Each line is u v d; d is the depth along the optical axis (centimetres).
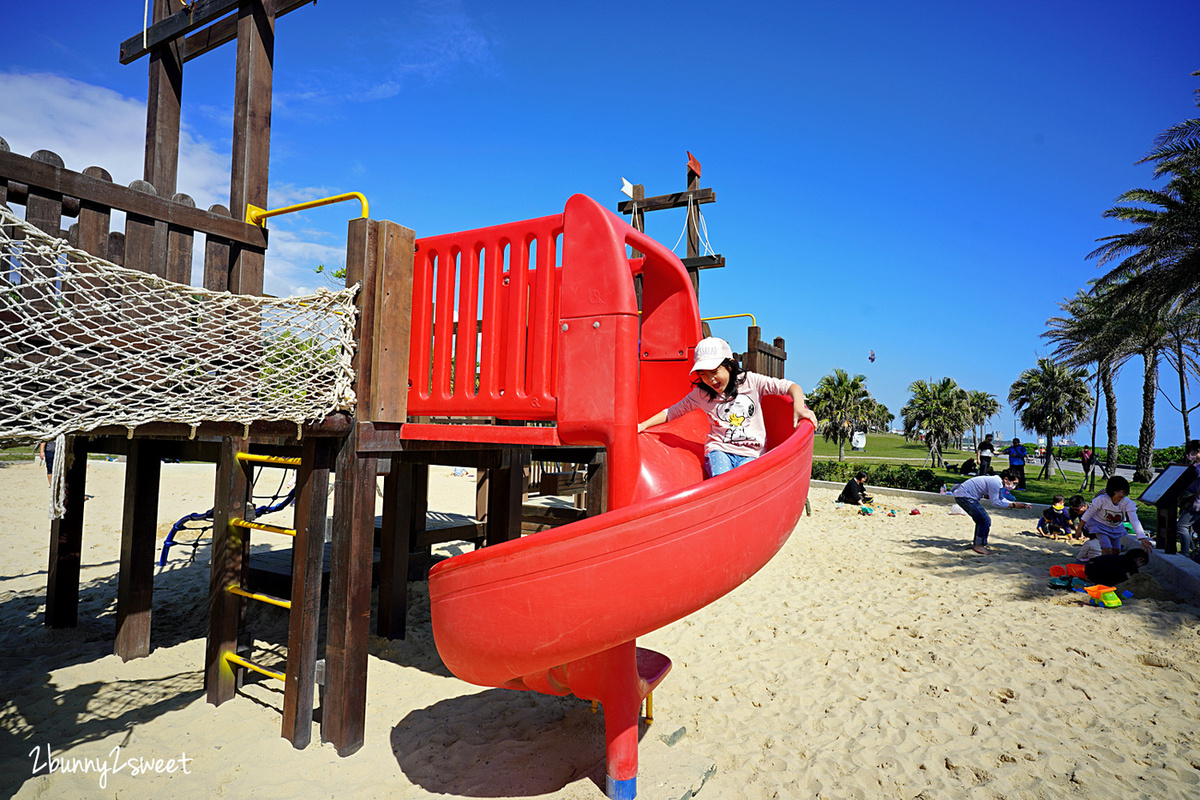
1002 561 883
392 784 329
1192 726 398
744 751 376
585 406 303
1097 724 403
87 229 310
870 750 376
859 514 1380
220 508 427
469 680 295
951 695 449
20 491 1393
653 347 422
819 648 549
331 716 360
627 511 242
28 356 277
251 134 396
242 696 430
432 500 1554
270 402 320
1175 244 1936
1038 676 477
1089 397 4603
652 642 565
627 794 308
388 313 369
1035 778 345
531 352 334
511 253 347
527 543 250
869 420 7238
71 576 574
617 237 307
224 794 318
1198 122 1802
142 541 504
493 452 483
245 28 403
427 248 386
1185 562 720
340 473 364
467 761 352
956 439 6962
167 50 443
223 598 422
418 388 386
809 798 328
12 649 521
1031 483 2894
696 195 998
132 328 309
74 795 313
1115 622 595
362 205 368
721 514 253
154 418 288
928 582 768
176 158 444
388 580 556
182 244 354
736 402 358
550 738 378
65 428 267
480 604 261
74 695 430
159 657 503
